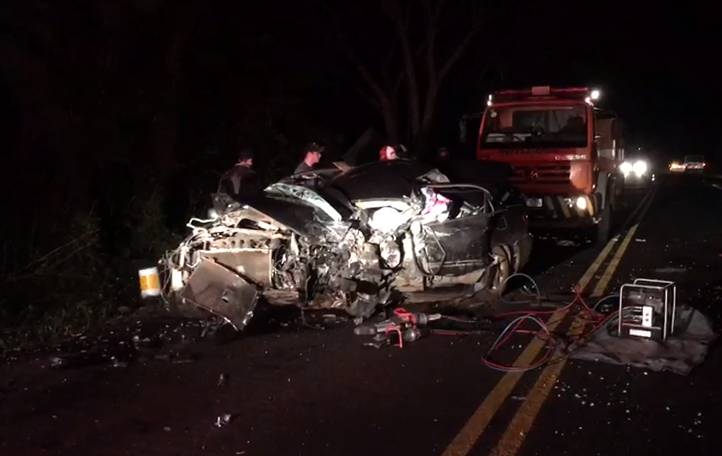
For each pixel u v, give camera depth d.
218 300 7.97
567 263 12.43
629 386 6.29
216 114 16.97
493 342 7.62
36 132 11.05
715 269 11.50
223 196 9.23
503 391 6.21
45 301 9.13
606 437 5.29
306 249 8.24
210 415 5.79
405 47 21.84
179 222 13.73
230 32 17.61
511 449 5.11
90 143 11.58
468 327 8.16
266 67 18.97
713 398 6.00
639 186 28.17
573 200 14.26
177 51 13.34
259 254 8.23
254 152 16.88
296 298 8.26
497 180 10.80
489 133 14.81
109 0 11.67
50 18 11.11
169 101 13.16
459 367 6.85
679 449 5.09
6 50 10.70
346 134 24.39
